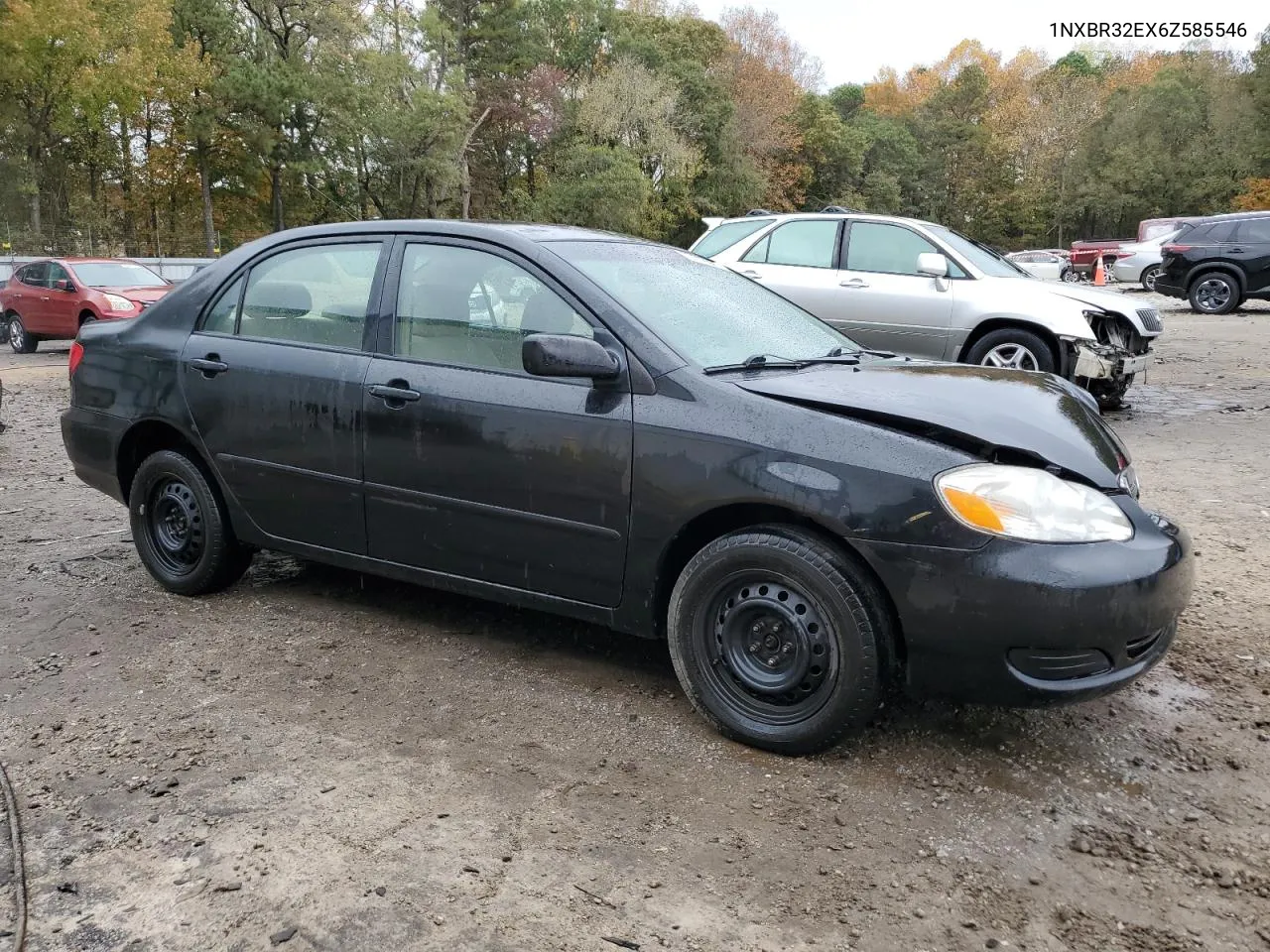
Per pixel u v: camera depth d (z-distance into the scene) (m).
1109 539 2.79
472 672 3.72
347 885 2.43
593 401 3.28
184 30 43.25
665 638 3.43
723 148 63.31
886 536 2.80
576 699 3.49
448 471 3.56
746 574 3.04
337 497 3.91
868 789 2.88
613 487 3.22
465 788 2.88
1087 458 2.99
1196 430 8.28
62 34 32.72
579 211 55.62
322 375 3.89
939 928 2.28
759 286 4.39
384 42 49.12
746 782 2.92
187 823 2.70
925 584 2.77
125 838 2.63
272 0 44.81
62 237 38.94
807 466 2.92
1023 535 2.73
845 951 2.20
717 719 3.16
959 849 2.59
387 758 3.07
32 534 5.65
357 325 3.91
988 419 3.00
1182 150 70.69
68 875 2.48
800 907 2.35
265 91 43.03
